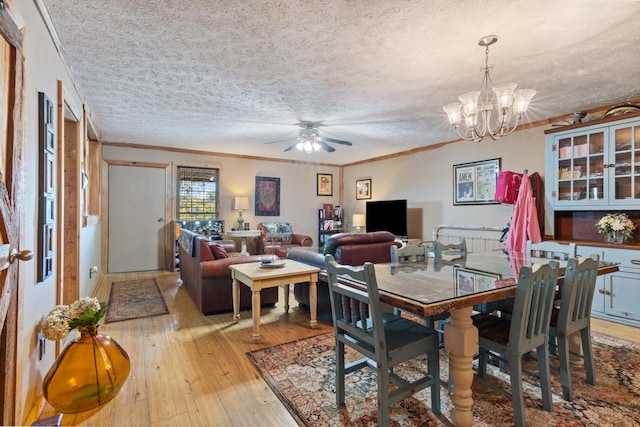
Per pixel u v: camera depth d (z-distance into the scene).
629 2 1.77
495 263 2.46
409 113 3.85
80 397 1.71
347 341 1.78
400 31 2.09
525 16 1.91
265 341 2.75
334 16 1.93
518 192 3.95
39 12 1.80
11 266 1.28
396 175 6.36
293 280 2.95
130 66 2.62
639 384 2.04
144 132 4.80
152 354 2.49
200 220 6.13
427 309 1.34
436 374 1.75
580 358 2.25
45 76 1.93
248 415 1.76
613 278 3.15
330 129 4.57
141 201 5.72
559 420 1.69
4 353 1.28
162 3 1.81
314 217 7.66
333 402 1.87
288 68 2.65
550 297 1.77
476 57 2.44
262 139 5.28
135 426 1.67
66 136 3.02
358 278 1.59
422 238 5.75
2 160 1.25
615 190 3.25
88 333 1.85
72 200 3.03
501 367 2.22
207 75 2.78
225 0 1.78
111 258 5.49
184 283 4.54
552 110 3.71
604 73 2.72
